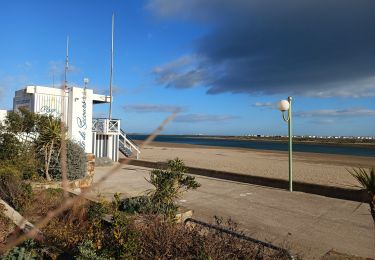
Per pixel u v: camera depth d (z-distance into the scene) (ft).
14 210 22.68
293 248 24.02
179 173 27.30
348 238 26.61
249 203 37.96
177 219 22.71
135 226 18.40
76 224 19.95
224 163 89.51
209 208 35.27
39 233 17.81
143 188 44.34
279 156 133.90
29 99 59.31
